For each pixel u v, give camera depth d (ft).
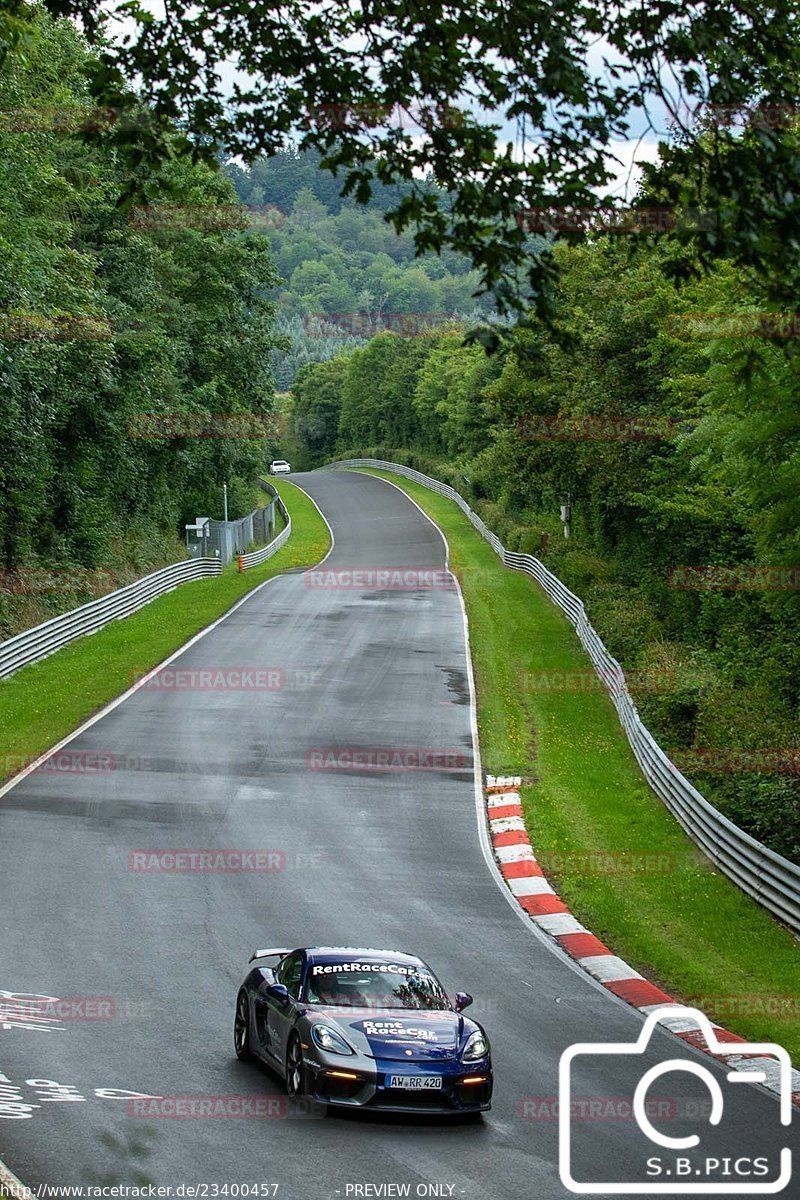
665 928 89.97
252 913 85.51
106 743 137.39
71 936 78.07
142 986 69.82
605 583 242.78
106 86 51.55
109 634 208.95
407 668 187.83
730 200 45.50
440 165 47.80
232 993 69.67
